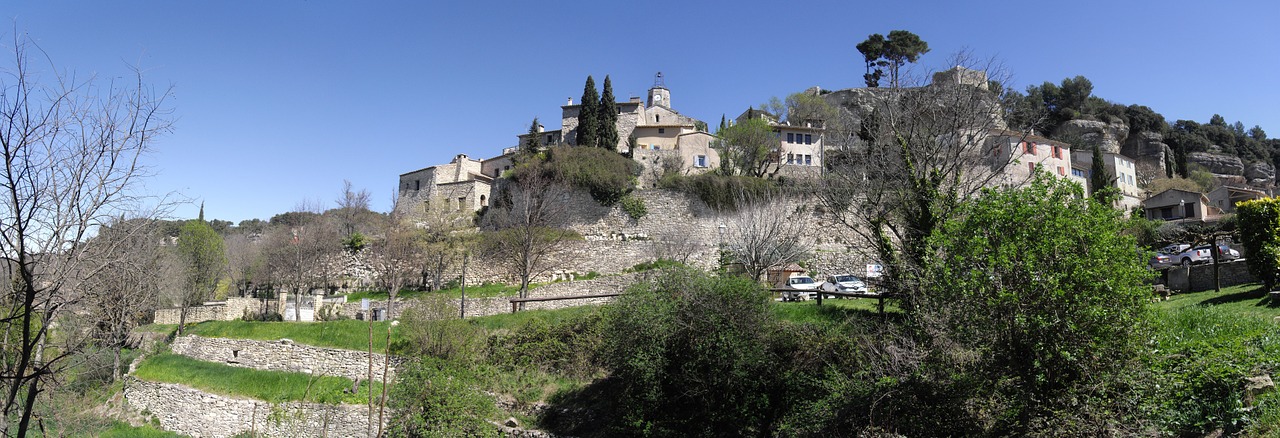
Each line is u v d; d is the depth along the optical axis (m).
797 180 44.66
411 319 25.66
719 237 45.62
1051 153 56.47
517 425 21.33
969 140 21.05
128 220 11.02
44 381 10.61
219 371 29.27
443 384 21.08
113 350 28.06
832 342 17.83
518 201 48.34
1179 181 68.12
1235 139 91.62
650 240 45.28
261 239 59.66
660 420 18.59
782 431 16.28
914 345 13.90
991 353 11.71
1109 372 10.87
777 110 73.38
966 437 12.55
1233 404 9.84
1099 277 10.41
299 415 21.27
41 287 9.57
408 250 42.59
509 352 25.03
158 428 27.31
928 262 12.97
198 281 40.25
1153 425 10.41
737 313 18.33
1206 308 16.81
